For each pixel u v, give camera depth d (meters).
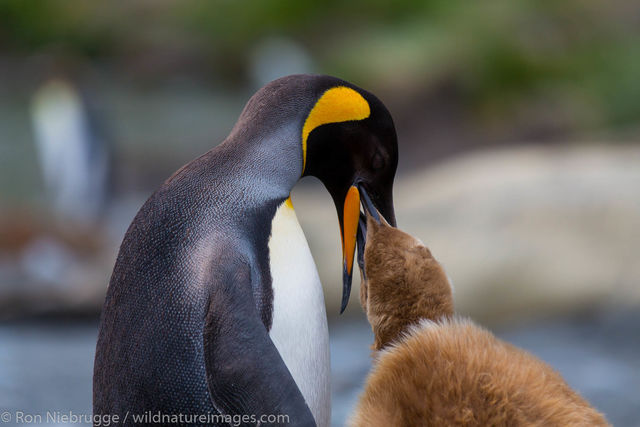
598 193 17.50
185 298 4.59
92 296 17.23
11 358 13.21
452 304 4.96
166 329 4.59
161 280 4.70
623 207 17.05
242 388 4.26
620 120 37.06
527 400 4.29
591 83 39.06
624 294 15.97
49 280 18.20
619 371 12.41
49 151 31.56
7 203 27.58
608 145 31.31
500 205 17.67
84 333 16.00
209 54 55.66
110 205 31.06
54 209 27.55
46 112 31.19
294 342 4.86
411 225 17.91
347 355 13.23
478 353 4.50
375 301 4.91
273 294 4.80
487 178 18.84
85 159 31.19
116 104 47.09
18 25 58.22
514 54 40.06
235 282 4.50
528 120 38.69
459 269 16.39
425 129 39.56
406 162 37.31
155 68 55.38
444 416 4.28
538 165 19.36
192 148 37.94
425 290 4.84
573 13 43.53
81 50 57.97
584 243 16.80
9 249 20.83
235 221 4.82
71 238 21.95
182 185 5.04
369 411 4.43
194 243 4.75
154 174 34.44
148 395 4.61
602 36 42.53
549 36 42.78
